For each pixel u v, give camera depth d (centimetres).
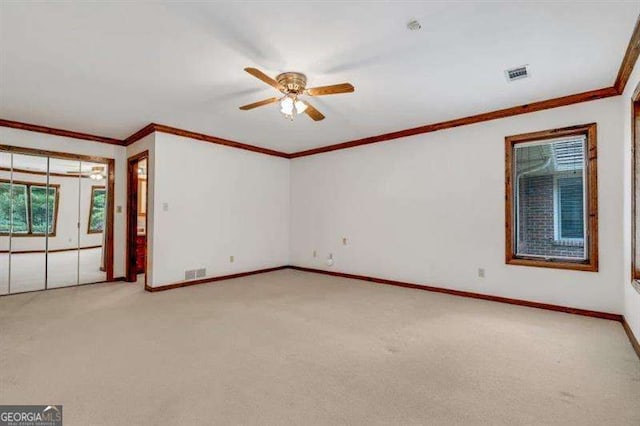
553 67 279
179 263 474
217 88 319
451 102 363
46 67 276
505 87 322
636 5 197
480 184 411
